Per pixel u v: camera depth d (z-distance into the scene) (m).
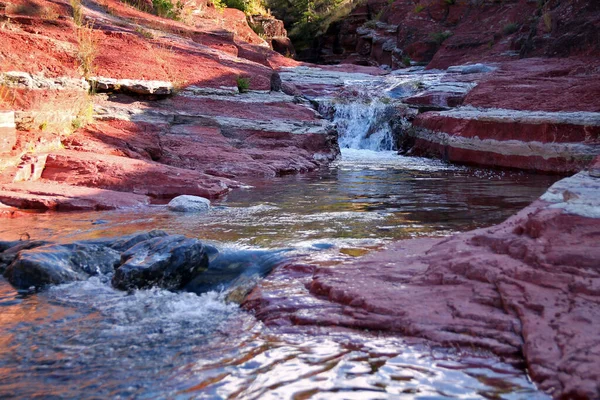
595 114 13.70
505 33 27.25
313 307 4.59
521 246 4.81
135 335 4.39
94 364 3.93
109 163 10.34
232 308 4.96
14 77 10.58
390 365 3.73
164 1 23.45
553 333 3.69
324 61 41.75
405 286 4.71
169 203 9.04
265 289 5.03
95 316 4.80
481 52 27.44
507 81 18.53
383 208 8.90
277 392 3.49
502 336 3.86
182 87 15.41
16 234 7.15
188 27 22.11
